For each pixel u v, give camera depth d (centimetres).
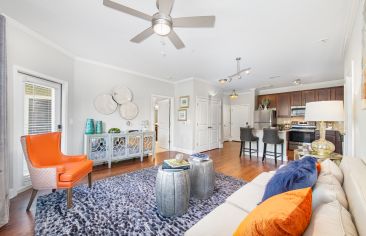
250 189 163
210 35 258
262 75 489
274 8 196
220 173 339
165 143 610
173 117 584
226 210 128
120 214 194
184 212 195
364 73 146
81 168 231
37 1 191
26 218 187
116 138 386
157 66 417
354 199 85
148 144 449
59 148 253
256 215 78
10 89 230
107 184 277
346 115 310
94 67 391
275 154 430
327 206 85
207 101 588
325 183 113
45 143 234
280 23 226
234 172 347
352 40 235
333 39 269
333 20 218
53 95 313
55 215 190
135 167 378
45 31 255
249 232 75
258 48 306
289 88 650
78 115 365
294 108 623
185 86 552
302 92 610
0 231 166
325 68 420
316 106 220
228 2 188
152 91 516
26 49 251
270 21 222
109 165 373
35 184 204
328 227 67
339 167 153
